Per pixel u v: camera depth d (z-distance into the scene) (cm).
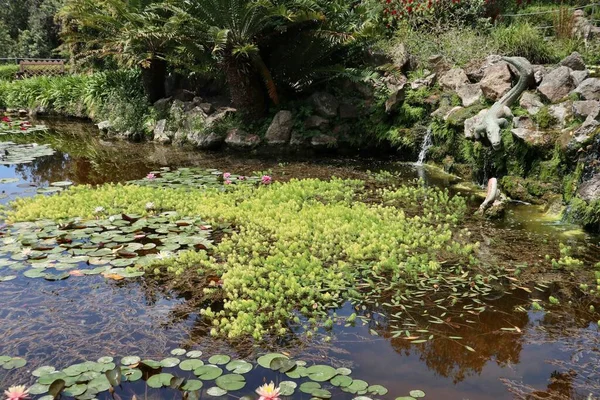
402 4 1006
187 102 1016
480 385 245
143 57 989
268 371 251
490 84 683
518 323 306
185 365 252
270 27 877
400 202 559
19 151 839
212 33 798
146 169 738
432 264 378
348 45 930
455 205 546
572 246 429
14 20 2577
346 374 247
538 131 563
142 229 462
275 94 866
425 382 247
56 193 584
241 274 359
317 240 429
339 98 883
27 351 267
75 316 307
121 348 271
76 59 1498
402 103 807
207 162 785
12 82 1634
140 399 227
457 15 978
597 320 310
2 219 480
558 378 251
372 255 402
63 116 1360
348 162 788
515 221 497
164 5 865
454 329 299
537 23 1015
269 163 776
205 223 477
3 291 339
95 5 1084
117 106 1083
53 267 375
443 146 725
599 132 486
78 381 235
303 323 304
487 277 367
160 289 347
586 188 475
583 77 611
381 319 310
